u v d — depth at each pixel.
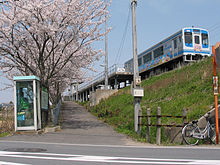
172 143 9.73
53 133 12.65
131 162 6.05
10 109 15.12
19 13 13.81
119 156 6.92
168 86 19.41
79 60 18.20
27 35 14.98
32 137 11.29
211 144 9.34
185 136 9.13
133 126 13.55
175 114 12.32
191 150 8.02
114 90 27.69
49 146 8.88
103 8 16.73
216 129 9.23
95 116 21.47
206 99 12.74
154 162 6.05
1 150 7.87
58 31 14.75
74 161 6.17
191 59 24.00
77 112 25.02
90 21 16.23
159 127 9.70
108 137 11.72
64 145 9.23
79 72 21.95
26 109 12.61
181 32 24.50
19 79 12.38
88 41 17.11
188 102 13.50
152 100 18.17
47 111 14.90
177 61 26.03
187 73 19.55
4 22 14.09
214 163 5.91
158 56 29.12
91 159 6.44
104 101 25.06
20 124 12.52
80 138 11.30
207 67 18.06
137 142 10.30
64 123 16.98
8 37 14.44
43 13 14.48
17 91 12.57
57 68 19.14
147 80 26.89
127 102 20.38
